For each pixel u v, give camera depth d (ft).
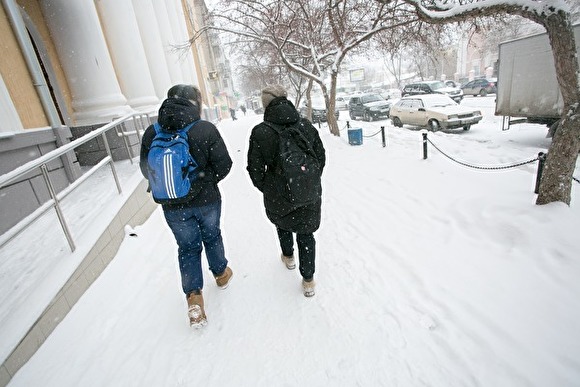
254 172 8.00
